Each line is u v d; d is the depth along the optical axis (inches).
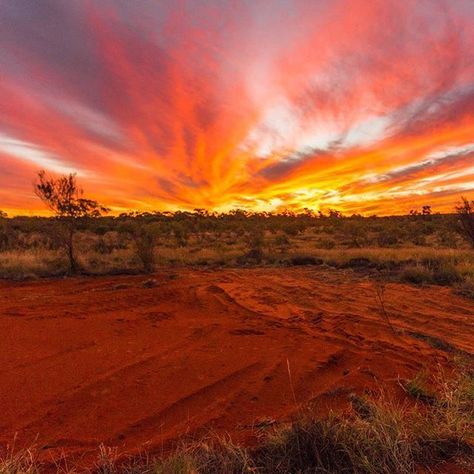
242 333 257.9
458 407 141.4
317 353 215.9
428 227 1342.3
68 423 142.5
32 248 697.6
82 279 490.9
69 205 544.7
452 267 450.6
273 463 111.0
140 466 109.5
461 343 233.9
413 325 273.1
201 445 117.5
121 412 150.6
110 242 852.0
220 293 395.9
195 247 925.8
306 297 370.9
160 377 183.3
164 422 142.9
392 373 185.6
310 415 125.0
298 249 784.3
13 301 356.5
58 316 302.0
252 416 145.1
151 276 511.5
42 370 192.4
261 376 182.4
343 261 568.4
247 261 661.9
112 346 229.8
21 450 122.2
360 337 246.1
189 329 267.1
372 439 113.7
